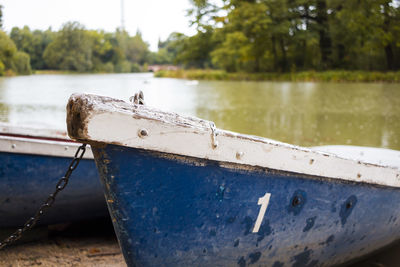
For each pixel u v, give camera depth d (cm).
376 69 3772
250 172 208
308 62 4216
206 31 4538
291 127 1002
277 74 3847
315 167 229
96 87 2519
